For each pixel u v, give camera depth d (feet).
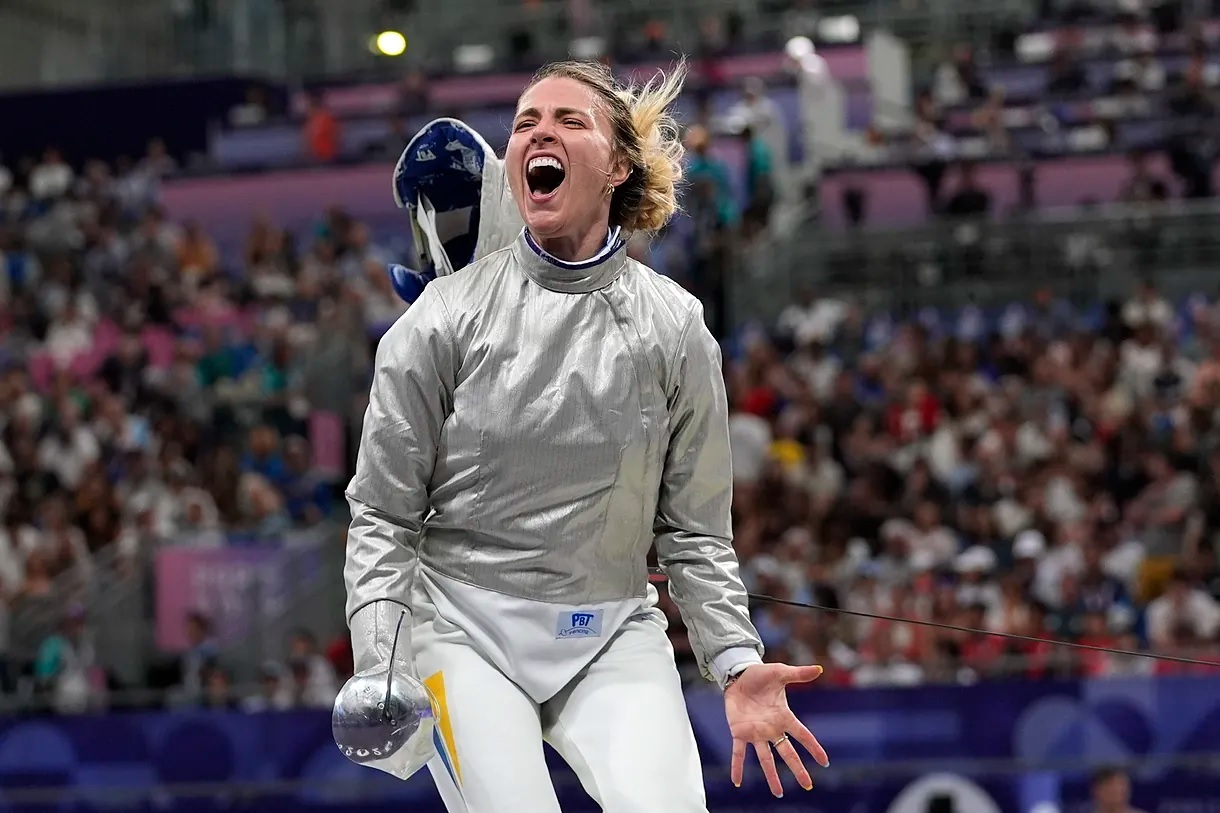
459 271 15.98
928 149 89.51
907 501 55.72
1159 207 77.36
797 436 61.16
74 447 66.64
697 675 41.75
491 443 15.40
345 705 14.46
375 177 86.79
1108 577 49.24
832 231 81.15
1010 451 58.23
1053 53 99.96
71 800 43.55
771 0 115.65
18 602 55.36
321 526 57.77
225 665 54.60
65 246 86.02
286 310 76.84
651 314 15.81
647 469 15.72
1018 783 39.52
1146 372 63.62
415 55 116.67
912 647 45.01
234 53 112.78
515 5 117.39
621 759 15.05
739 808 40.29
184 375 70.59
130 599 55.88
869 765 40.29
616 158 16.21
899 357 67.05
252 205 88.22
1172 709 39.70
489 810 14.90
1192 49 95.50
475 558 15.70
